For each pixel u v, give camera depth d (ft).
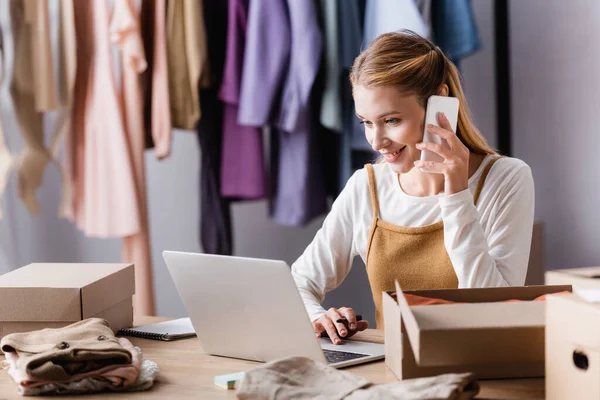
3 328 4.93
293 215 8.44
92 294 4.96
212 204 9.02
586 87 9.77
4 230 10.37
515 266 5.49
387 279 5.79
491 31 10.24
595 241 9.87
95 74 8.16
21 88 8.29
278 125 8.14
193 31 8.08
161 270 11.07
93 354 4.04
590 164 9.82
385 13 8.12
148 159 11.00
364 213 6.06
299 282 6.14
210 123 8.91
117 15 7.86
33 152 8.46
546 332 3.55
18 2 8.15
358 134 8.52
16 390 4.12
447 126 5.05
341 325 4.95
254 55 7.98
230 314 4.51
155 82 8.21
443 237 5.63
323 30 8.09
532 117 10.19
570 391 3.36
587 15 9.68
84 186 8.52
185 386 4.12
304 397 3.53
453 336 3.66
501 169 5.66
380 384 3.60
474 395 3.57
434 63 5.31
